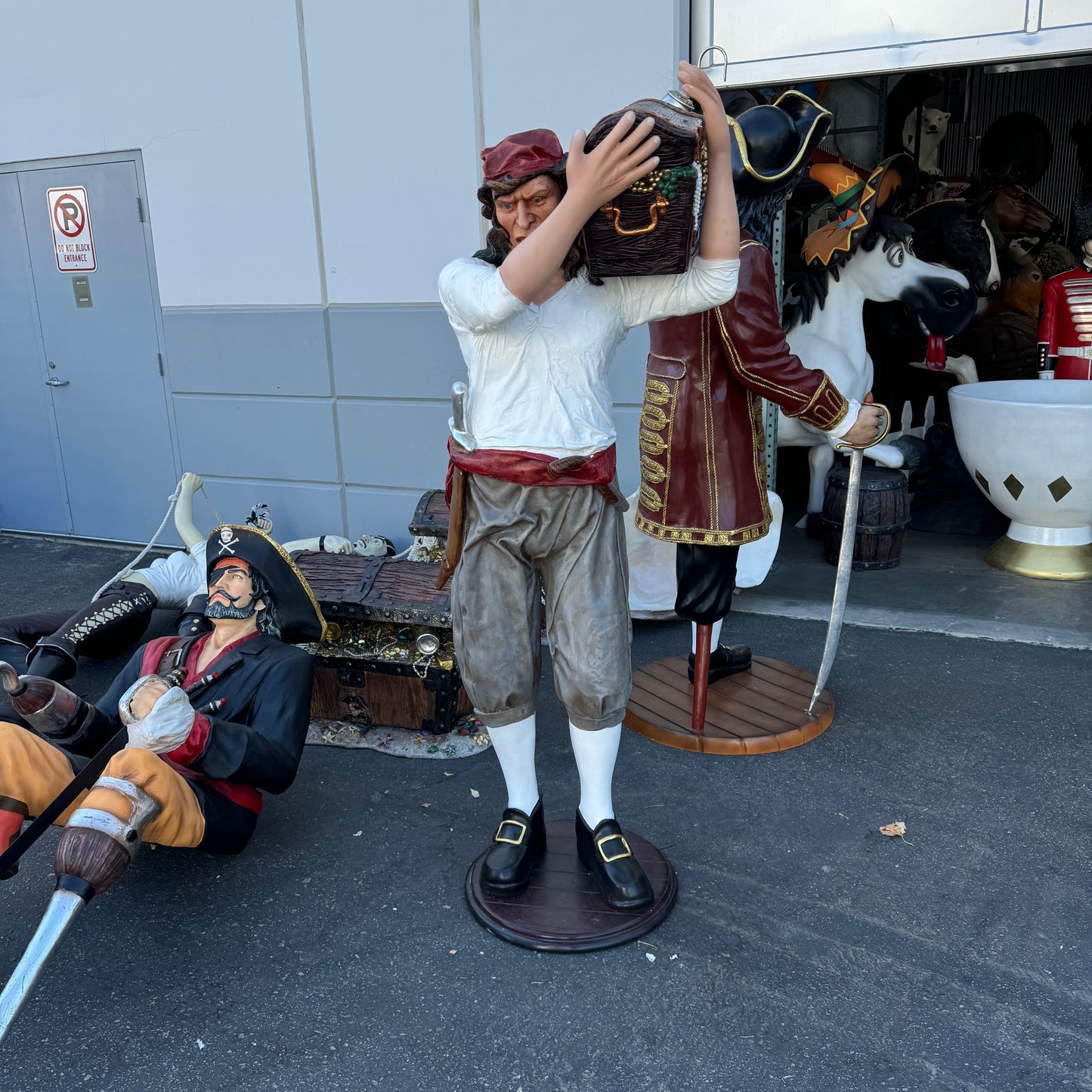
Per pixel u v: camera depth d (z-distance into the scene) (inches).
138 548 228.8
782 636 161.3
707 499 111.6
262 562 105.4
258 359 195.5
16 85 205.0
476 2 160.4
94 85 196.5
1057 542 184.4
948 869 99.6
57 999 85.9
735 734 124.3
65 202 209.5
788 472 279.7
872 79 224.4
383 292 181.9
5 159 211.9
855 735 127.3
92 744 94.1
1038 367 206.4
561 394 80.3
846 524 110.6
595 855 93.7
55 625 150.3
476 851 106.6
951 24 138.6
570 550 85.3
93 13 192.1
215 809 90.6
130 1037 81.4
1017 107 320.5
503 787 119.8
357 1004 84.2
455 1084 75.7
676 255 72.8
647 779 118.3
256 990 86.4
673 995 83.7
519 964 88.3
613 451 84.8
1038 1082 73.8
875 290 201.3
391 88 170.6
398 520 194.1
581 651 85.9
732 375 108.0
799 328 204.2
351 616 130.4
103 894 100.6
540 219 74.7
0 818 83.8
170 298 200.5
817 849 103.7
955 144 323.0
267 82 179.6
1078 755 120.9
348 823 112.9
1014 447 175.2
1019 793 113.0
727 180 74.1
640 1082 75.2
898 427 244.1
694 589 118.0
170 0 183.8
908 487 211.0
